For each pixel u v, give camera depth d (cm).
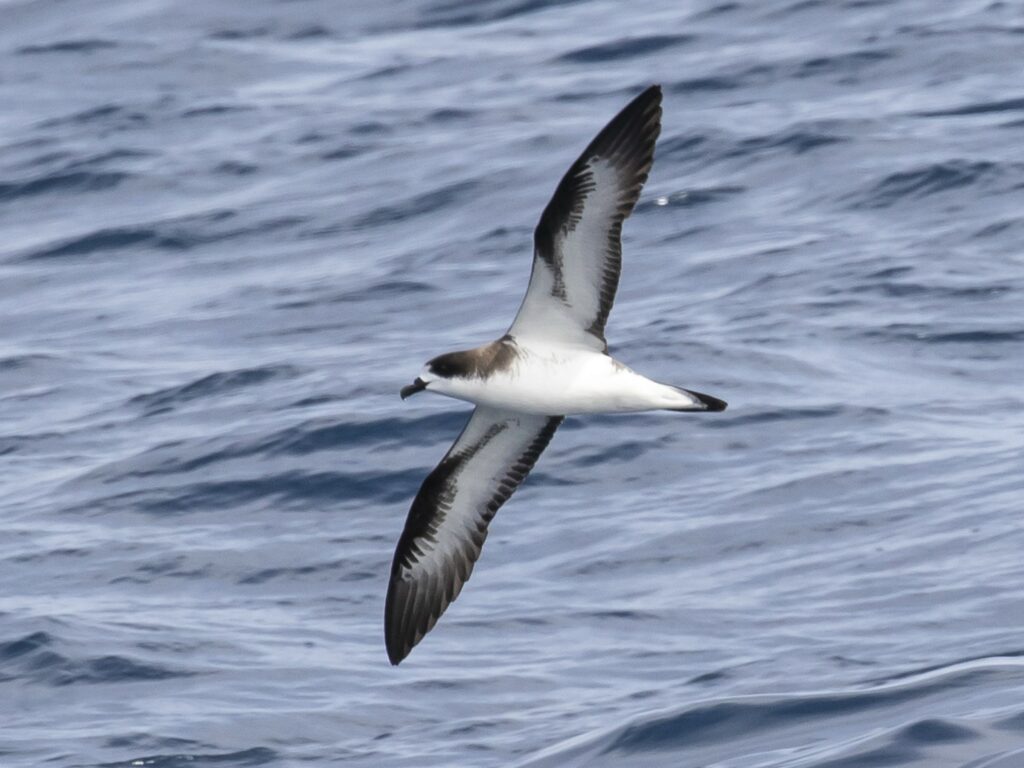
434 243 2439
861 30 3030
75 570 1678
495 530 1669
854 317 2042
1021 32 2923
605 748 1258
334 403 1939
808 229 2308
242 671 1469
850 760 1144
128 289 2439
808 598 1484
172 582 1642
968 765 1117
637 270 2258
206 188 2791
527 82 3081
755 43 3062
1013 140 2484
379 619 1555
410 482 1780
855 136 2553
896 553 1536
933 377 1891
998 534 1535
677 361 1962
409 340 2122
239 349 2166
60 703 1446
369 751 1339
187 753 1355
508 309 2167
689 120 2720
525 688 1407
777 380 1902
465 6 3562
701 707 1285
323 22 3591
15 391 2120
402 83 3188
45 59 3516
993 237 2219
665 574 1561
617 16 3353
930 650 1359
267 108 3136
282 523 1733
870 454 1722
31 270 2553
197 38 3550
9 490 1869
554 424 1220
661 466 1747
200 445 1888
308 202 2667
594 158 1072
